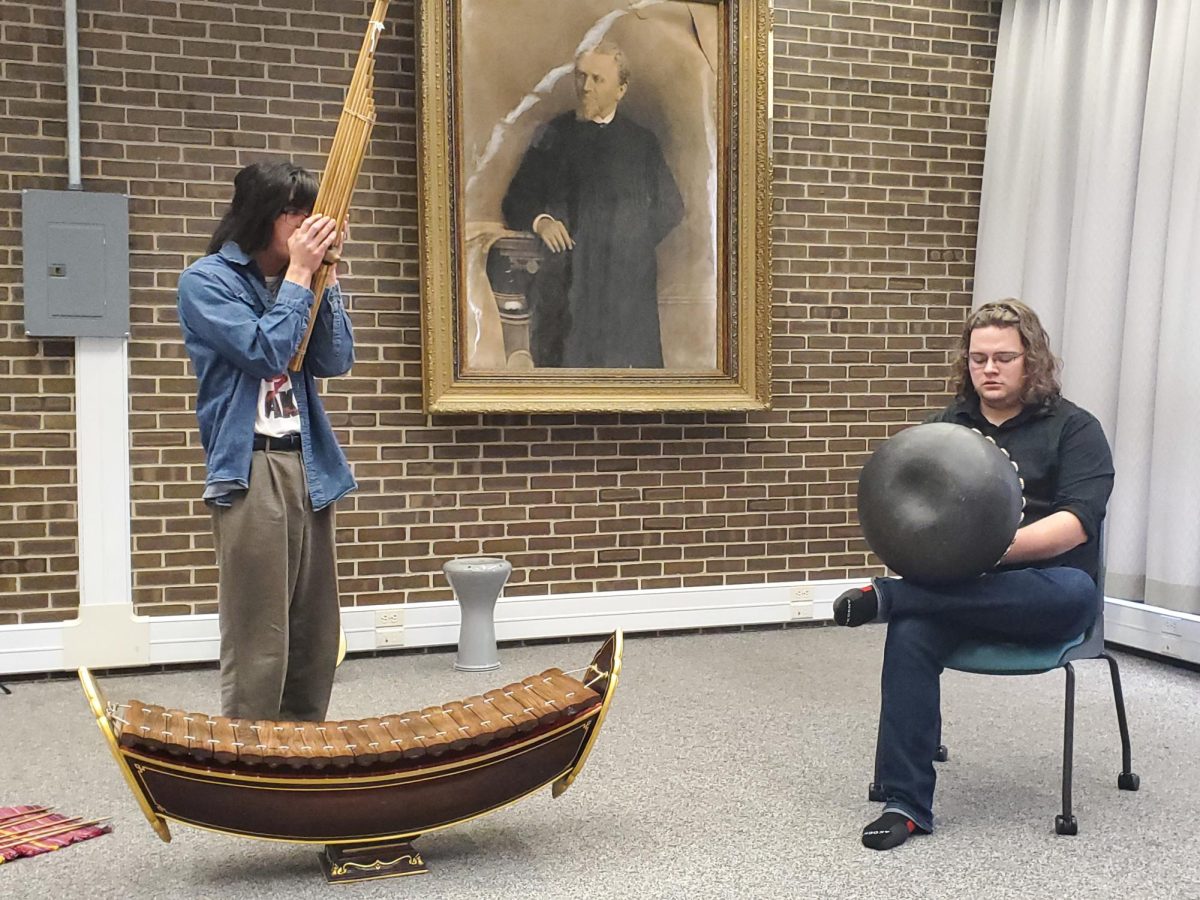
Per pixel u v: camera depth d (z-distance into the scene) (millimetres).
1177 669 4266
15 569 4125
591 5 4598
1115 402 4555
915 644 2617
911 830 2596
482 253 4516
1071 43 4770
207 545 4312
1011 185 5059
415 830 2367
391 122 4445
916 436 2564
